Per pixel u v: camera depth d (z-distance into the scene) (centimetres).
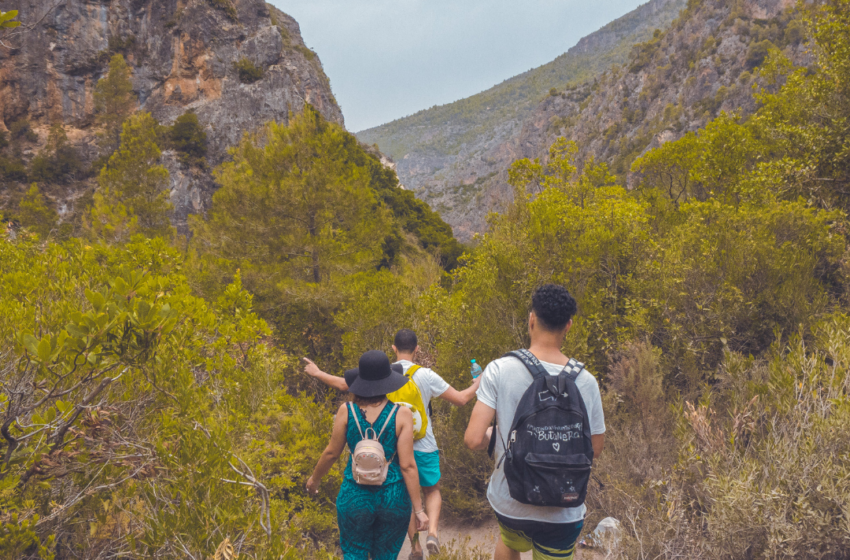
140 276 267
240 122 5775
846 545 261
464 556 378
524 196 823
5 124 5644
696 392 508
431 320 775
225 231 1205
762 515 281
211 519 248
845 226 687
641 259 680
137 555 240
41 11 5741
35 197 2931
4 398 250
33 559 239
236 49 6138
